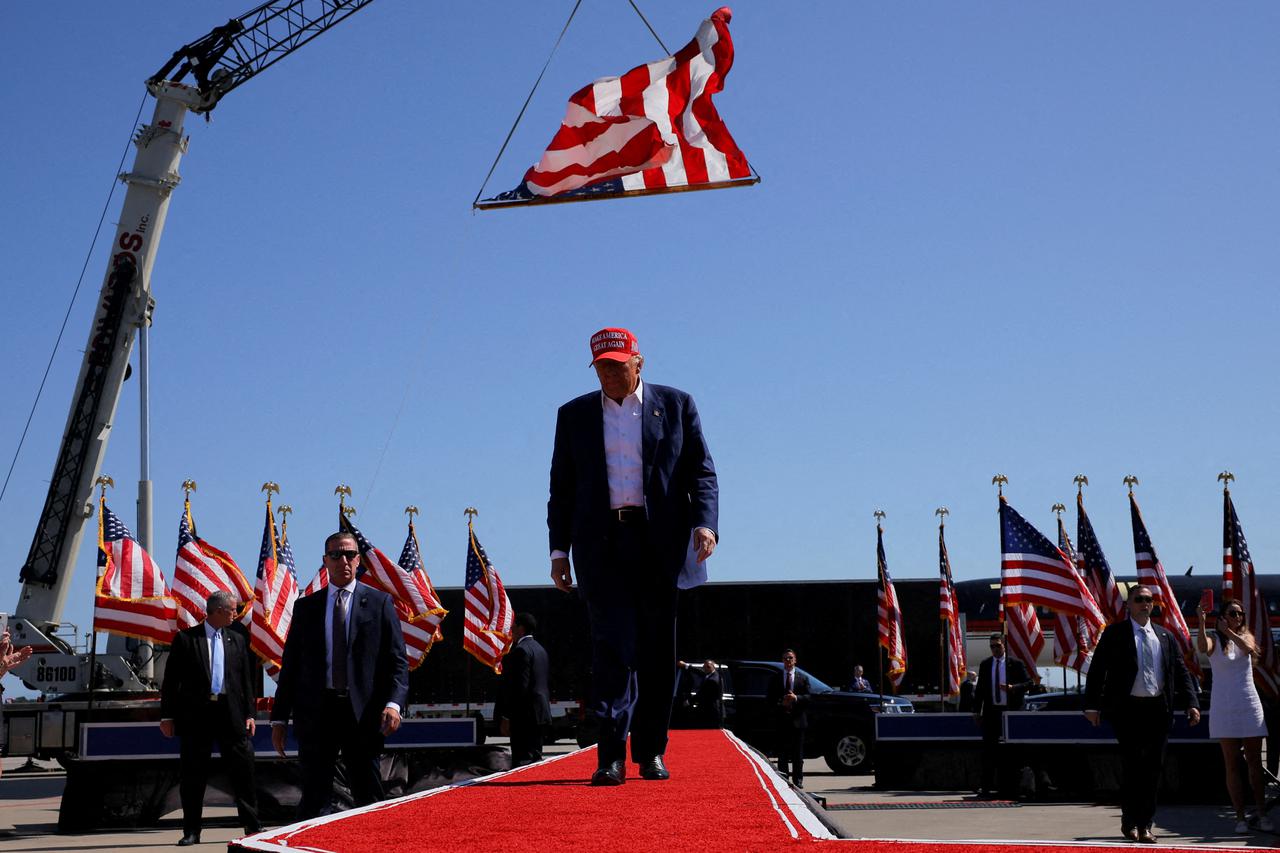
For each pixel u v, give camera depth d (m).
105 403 28.28
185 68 29.97
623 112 11.92
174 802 15.68
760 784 6.20
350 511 21.03
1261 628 18.53
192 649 12.62
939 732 20.67
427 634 23.03
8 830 15.59
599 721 6.50
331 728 9.07
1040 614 39.09
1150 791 11.36
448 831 4.20
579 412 6.98
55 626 27.47
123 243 28.66
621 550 6.81
